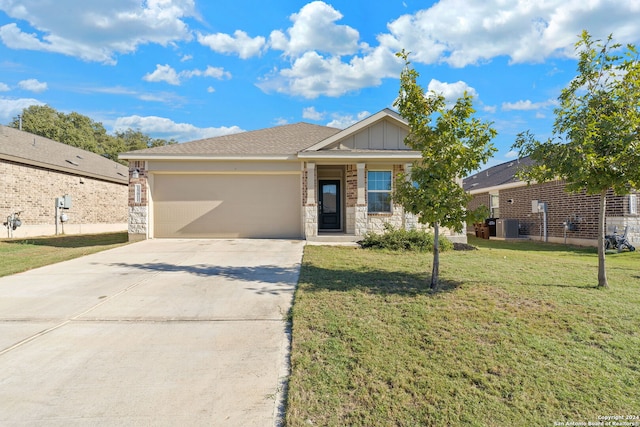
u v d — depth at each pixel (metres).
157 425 2.53
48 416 2.62
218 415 2.66
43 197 16.75
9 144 16.06
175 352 3.67
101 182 21.00
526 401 2.82
